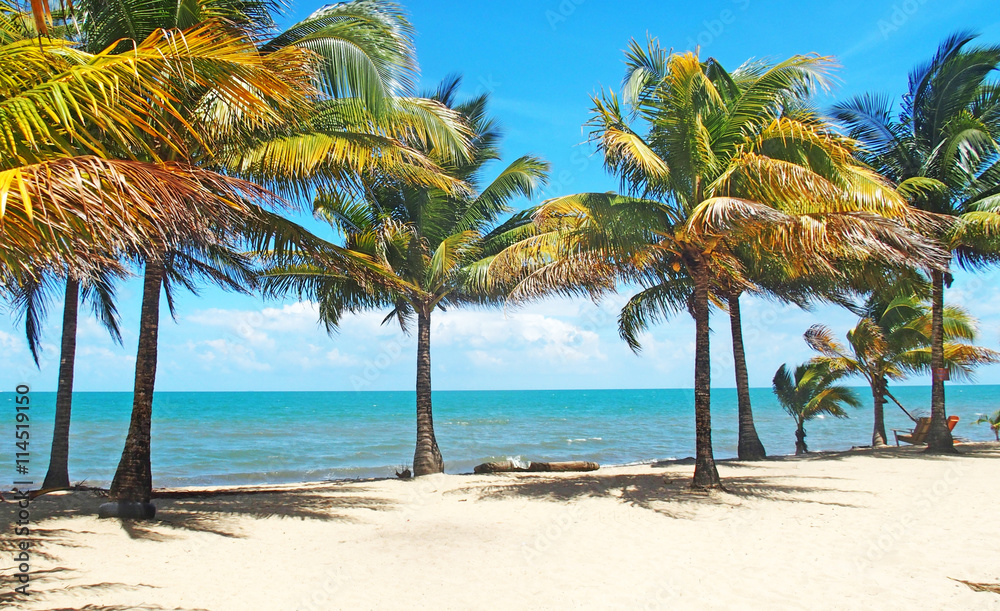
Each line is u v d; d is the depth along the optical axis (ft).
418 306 51.98
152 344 29.68
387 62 27.32
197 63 14.14
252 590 18.62
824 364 72.08
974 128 49.37
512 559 22.16
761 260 43.42
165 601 17.29
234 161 27.81
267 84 15.14
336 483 47.24
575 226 34.99
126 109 12.40
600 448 116.26
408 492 40.11
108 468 85.35
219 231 19.24
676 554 22.30
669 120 33.32
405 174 30.42
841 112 56.90
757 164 28.99
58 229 10.80
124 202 10.50
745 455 56.95
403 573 20.48
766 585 18.39
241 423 188.34
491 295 51.21
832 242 29.32
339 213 46.39
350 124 29.84
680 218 34.63
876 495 33.71
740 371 58.54
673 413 262.88
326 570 20.86
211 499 36.68
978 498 32.17
